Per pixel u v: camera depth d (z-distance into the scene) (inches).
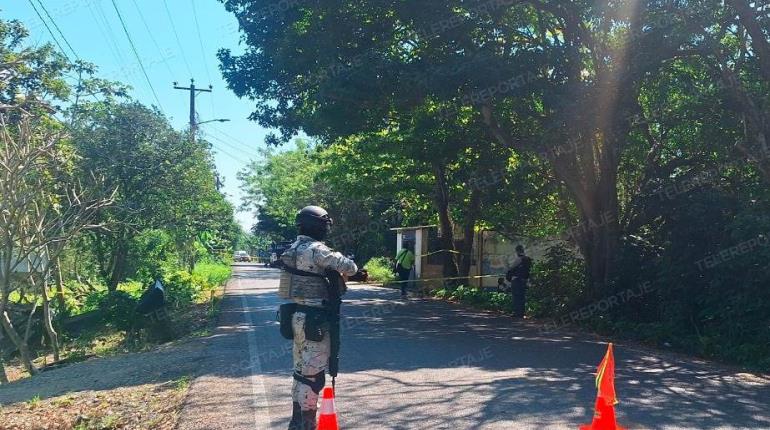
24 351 517.7
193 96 1226.6
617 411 256.2
